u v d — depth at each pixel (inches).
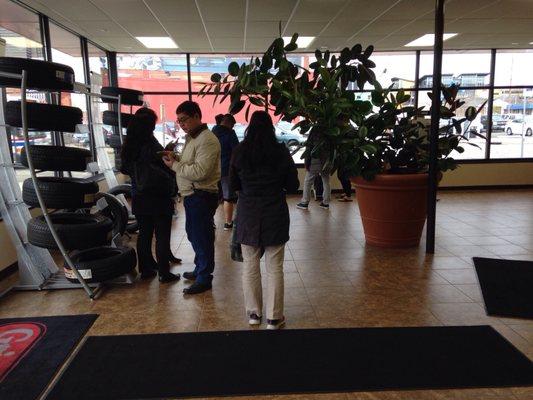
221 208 254.4
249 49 295.4
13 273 150.9
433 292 124.4
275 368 86.0
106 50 295.3
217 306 116.5
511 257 156.4
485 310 111.8
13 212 132.3
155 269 142.7
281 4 190.4
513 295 120.5
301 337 98.7
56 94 203.0
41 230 123.5
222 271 144.7
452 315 109.4
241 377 83.2
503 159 323.9
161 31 237.5
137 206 130.3
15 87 115.7
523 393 77.4
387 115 166.7
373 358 89.3
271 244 97.4
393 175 159.2
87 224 126.1
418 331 100.8
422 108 175.2
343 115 161.0
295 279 136.7
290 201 285.1
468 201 274.7
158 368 86.7
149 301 120.7
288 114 159.2
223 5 189.6
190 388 80.0
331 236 189.0
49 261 139.2
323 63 171.2
